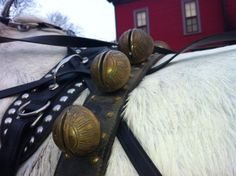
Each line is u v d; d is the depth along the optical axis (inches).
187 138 37.8
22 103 49.4
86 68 49.2
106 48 54.4
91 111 39.4
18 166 45.7
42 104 47.2
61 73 49.4
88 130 36.6
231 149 35.9
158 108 40.8
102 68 41.1
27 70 56.7
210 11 749.3
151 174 36.2
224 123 37.5
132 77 44.6
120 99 41.7
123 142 38.7
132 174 37.4
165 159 37.3
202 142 37.1
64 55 59.1
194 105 39.8
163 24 789.9
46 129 44.8
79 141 36.1
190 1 767.1
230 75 42.2
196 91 41.2
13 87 52.1
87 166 38.2
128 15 828.0
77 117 36.6
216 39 52.1
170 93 42.1
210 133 37.3
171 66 48.4
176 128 38.7
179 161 36.9
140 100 41.9
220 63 45.6
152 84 44.1
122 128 39.6
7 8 69.1
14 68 57.5
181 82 43.3
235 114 37.9
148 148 38.2
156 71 47.6
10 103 51.1
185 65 47.6
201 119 38.5
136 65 47.5
